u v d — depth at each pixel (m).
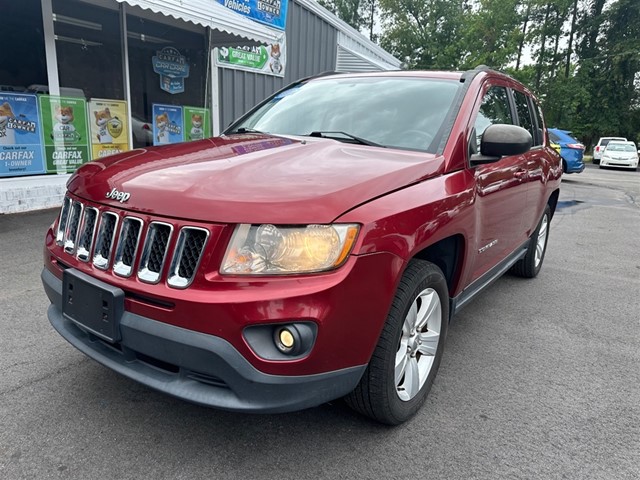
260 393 1.88
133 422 2.40
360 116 3.13
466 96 3.05
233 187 2.01
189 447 2.25
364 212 2.00
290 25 12.34
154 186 2.10
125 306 2.03
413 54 36.97
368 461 2.21
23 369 2.84
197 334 1.86
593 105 38.34
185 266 1.93
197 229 1.90
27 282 4.21
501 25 33.47
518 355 3.37
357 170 2.25
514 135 2.72
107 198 2.19
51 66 7.23
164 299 1.91
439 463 2.22
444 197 2.44
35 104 6.80
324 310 1.86
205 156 2.46
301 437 2.36
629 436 2.48
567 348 3.51
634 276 5.46
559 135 16.98
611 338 3.71
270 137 3.01
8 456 2.13
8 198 6.61
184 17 7.11
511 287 4.89
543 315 4.14
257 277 1.85
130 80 8.39
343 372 2.01
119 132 8.11
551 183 4.74
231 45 9.63
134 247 2.05
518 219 3.86
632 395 2.89
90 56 7.80
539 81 39.59
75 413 2.45
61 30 7.43
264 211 1.89
